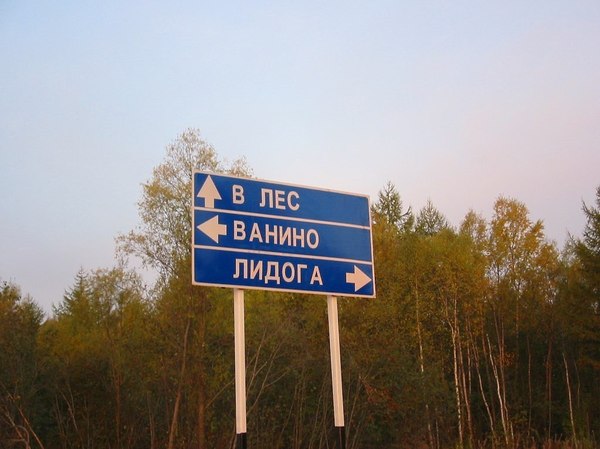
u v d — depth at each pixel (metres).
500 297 39.88
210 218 9.50
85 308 35.00
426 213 63.09
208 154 25.98
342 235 10.52
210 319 26.30
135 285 30.45
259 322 27.38
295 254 10.03
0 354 30.22
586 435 37.25
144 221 25.73
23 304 34.31
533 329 42.81
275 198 10.06
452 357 39.47
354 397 29.06
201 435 25.02
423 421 31.11
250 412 27.48
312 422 29.33
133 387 31.05
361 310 28.70
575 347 42.91
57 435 31.62
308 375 29.05
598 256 38.78
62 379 32.53
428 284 35.91
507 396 41.75
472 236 41.09
